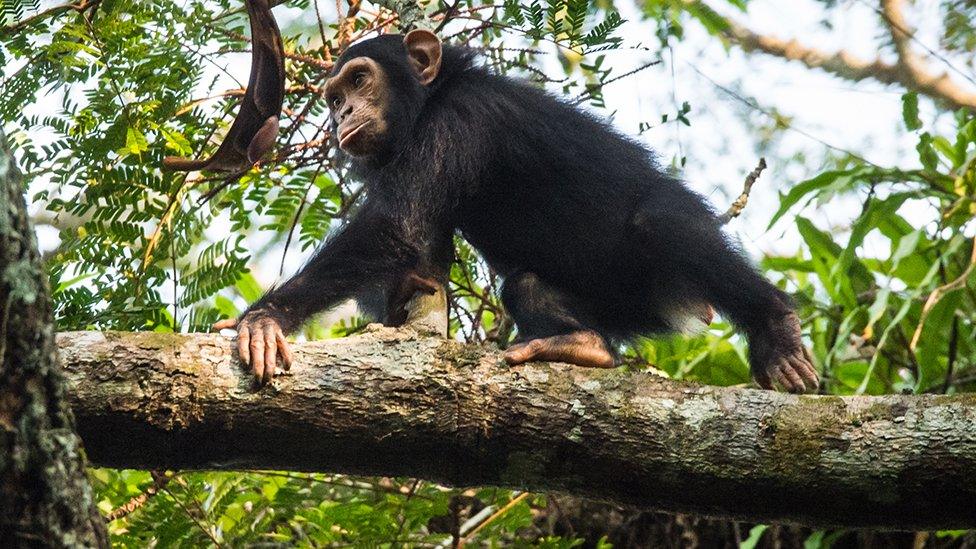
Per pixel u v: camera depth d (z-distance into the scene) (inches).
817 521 336.2
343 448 334.3
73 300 371.9
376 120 470.6
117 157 401.4
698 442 332.8
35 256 239.3
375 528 422.6
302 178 463.5
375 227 432.5
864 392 535.2
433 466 340.8
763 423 332.2
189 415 323.9
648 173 483.2
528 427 335.6
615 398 338.0
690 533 574.6
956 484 316.5
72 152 393.1
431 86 478.9
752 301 442.6
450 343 347.3
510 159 466.3
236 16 462.6
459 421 333.7
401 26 499.2
